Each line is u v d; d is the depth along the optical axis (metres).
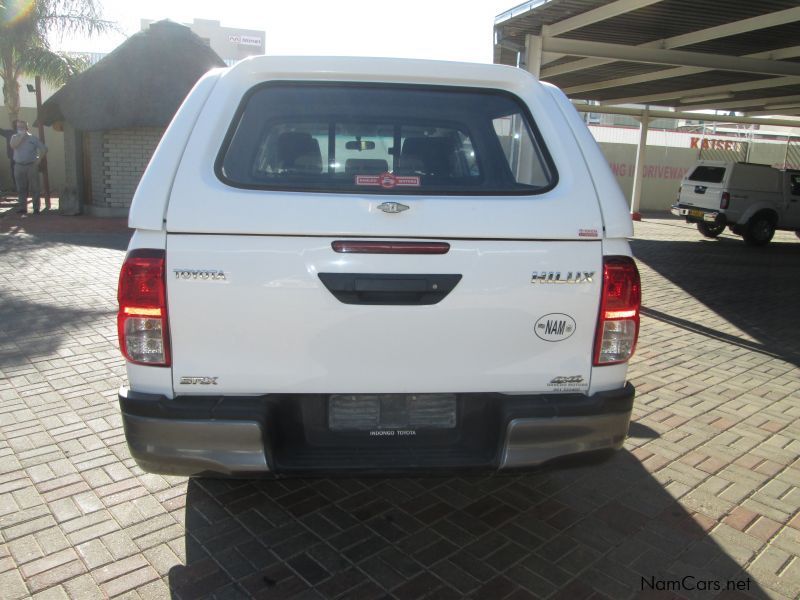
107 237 11.61
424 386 2.60
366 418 2.69
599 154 2.76
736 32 10.15
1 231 11.88
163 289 2.43
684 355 6.20
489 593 2.77
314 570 2.89
